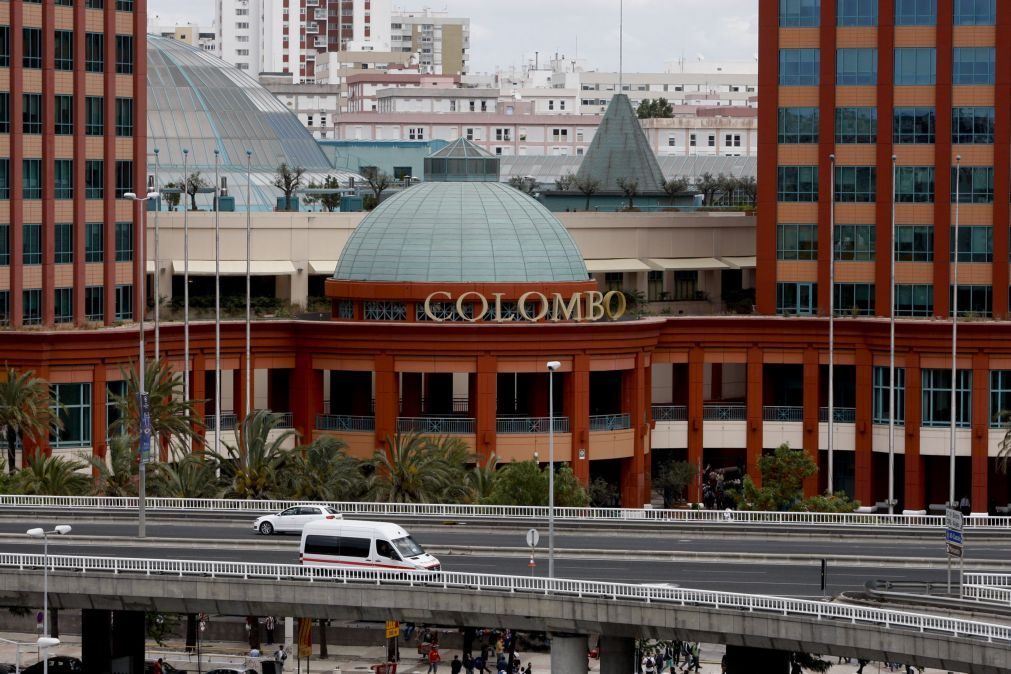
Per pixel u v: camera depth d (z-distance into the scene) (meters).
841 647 132.62
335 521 152.75
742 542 173.75
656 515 187.25
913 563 163.50
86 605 148.62
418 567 149.62
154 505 188.62
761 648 137.38
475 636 178.12
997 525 185.25
